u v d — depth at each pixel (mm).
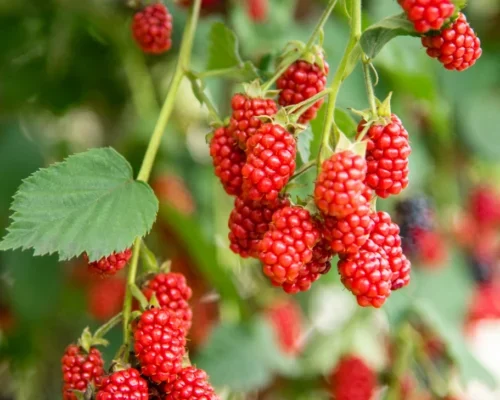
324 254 498
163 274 530
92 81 761
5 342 700
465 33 499
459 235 847
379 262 490
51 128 791
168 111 544
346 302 825
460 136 817
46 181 513
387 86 711
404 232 689
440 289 791
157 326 501
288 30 713
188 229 657
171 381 501
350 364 698
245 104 513
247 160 497
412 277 782
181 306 527
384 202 711
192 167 757
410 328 681
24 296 688
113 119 797
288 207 490
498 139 812
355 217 483
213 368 673
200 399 499
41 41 733
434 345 692
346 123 563
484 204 849
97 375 515
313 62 534
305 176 578
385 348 752
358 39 502
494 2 837
